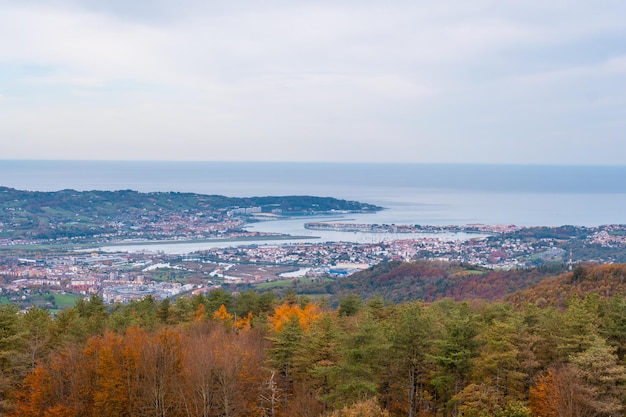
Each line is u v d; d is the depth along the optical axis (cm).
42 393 3366
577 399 2545
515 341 3130
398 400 3319
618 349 3206
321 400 3044
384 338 3078
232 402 3331
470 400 2814
